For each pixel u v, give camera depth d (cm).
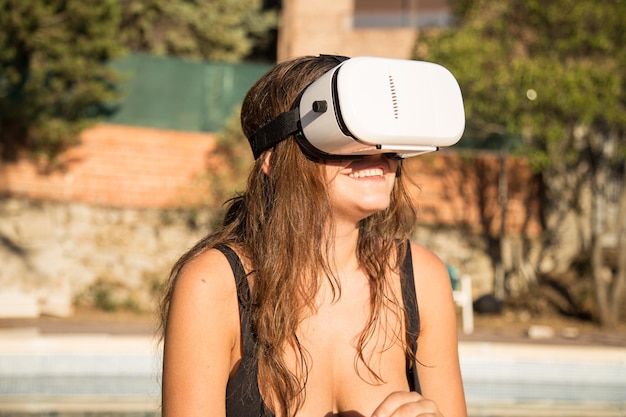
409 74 133
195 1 1769
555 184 1253
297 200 146
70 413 645
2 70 1072
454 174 1251
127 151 1152
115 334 827
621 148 1048
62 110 1112
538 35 1046
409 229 171
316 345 149
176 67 1165
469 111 1048
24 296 1009
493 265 1255
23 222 1102
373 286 155
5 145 1094
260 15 1908
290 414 143
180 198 1152
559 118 1023
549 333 972
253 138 153
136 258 1149
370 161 144
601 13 1000
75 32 1095
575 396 782
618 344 900
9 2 1051
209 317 141
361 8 1516
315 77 147
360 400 149
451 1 1183
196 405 138
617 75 1016
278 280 145
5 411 647
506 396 772
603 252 1223
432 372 159
